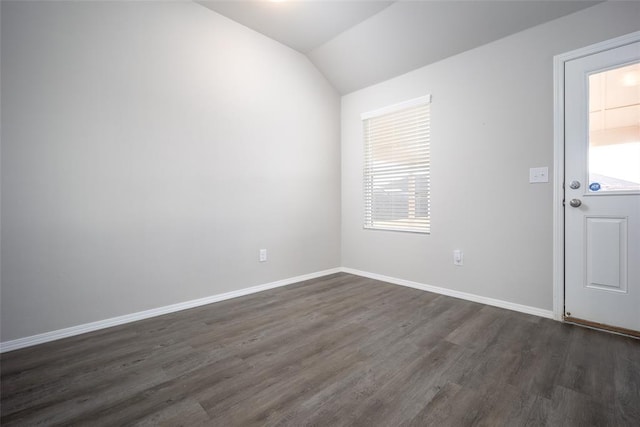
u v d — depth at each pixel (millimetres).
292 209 3359
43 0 1916
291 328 2145
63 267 2023
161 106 2412
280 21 2832
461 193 2758
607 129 2029
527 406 1302
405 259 3230
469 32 2531
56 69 1968
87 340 1979
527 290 2391
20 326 1884
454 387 1442
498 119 2514
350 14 2713
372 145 3561
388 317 2332
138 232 2322
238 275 2906
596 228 2078
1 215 1819
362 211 3658
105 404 1342
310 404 1328
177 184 2512
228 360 1711
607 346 1830
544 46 2264
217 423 1217
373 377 1531
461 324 2186
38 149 1921
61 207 2008
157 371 1604
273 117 3162
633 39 1912
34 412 1293
